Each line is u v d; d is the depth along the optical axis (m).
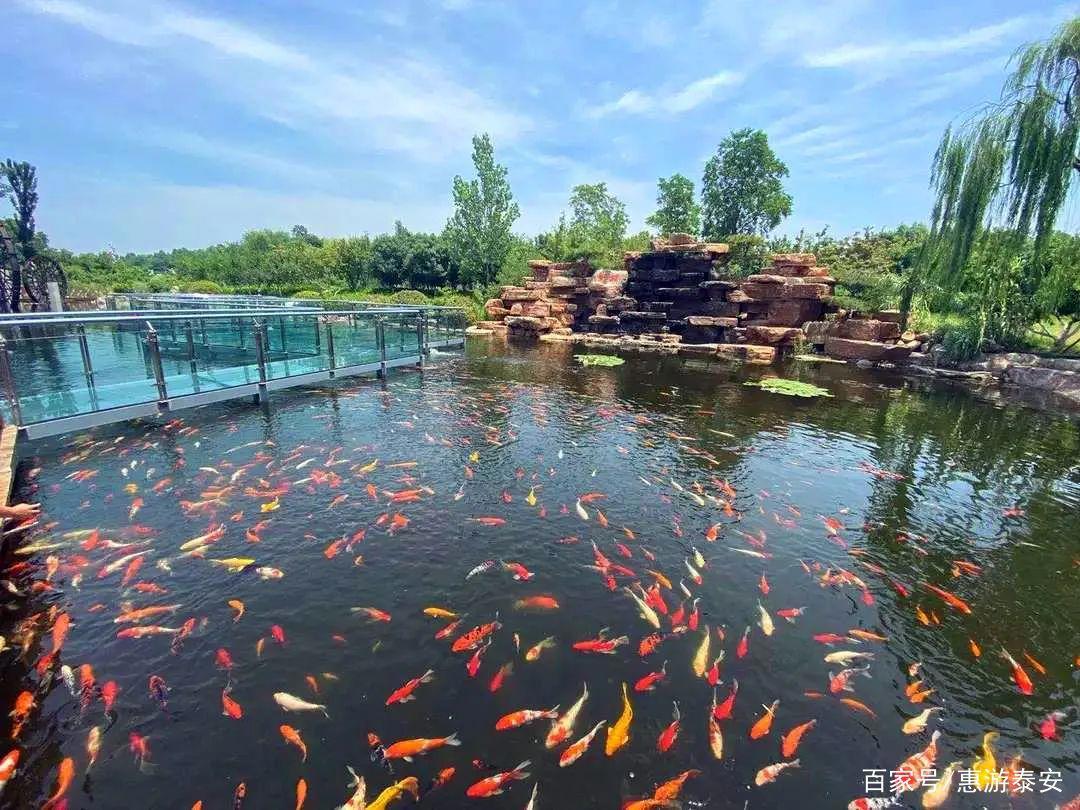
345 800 3.09
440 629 4.64
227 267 48.28
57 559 5.51
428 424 10.73
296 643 4.40
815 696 4.05
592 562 5.82
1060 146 15.50
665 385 15.95
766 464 9.28
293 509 6.79
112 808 3.02
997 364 18.20
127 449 8.58
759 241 28.70
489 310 31.55
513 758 3.41
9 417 7.96
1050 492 8.42
